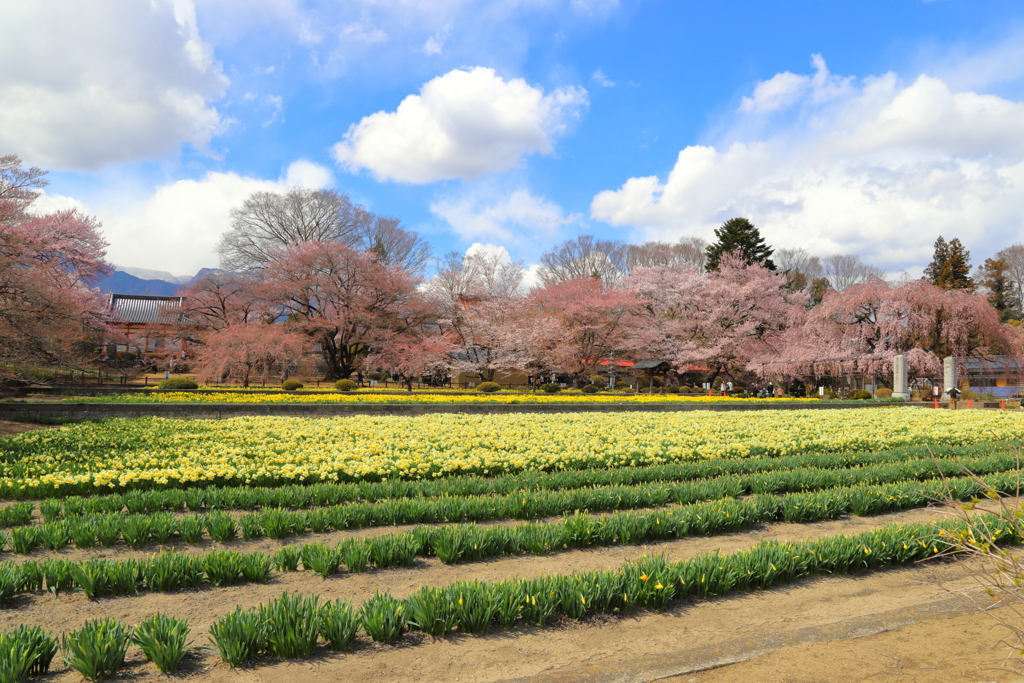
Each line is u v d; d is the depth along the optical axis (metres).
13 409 16.27
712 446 11.55
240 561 4.93
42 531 5.73
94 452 10.31
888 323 31.91
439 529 5.89
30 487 7.65
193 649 3.67
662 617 4.32
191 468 8.38
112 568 4.62
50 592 4.59
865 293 33.16
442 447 11.53
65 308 21.55
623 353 44.56
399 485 8.14
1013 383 32.72
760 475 8.92
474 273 39.56
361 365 40.19
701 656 3.64
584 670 3.47
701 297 40.28
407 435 13.31
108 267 30.27
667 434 13.96
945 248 53.28
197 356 35.78
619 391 36.41
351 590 4.80
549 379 44.72
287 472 8.51
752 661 3.56
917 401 29.80
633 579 4.49
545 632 4.03
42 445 11.05
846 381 37.50
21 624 3.85
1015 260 54.03
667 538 6.41
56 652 3.65
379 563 5.34
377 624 3.81
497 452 10.98
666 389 38.62
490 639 3.91
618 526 6.26
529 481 8.53
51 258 23.70
